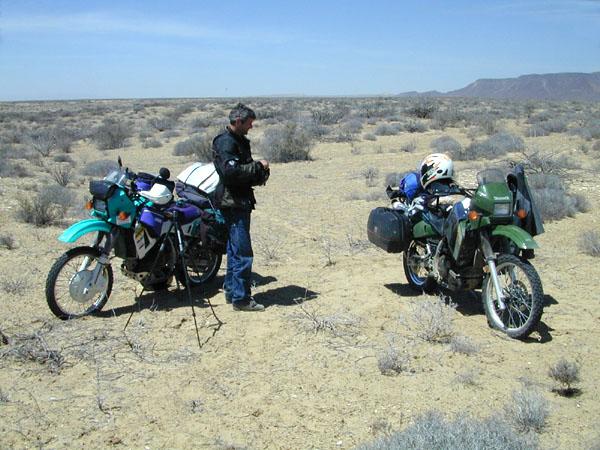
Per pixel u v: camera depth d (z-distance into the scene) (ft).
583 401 15.17
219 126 125.49
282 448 13.37
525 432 13.69
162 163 76.59
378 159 73.20
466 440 12.15
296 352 18.07
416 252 23.22
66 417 14.52
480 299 22.56
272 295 23.18
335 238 32.96
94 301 22.04
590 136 86.17
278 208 42.80
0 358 17.44
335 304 21.98
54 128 127.13
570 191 44.21
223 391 15.83
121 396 15.52
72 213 40.37
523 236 18.02
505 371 16.79
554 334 19.24
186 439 13.69
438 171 21.63
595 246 28.43
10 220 36.99
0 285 23.80
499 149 71.36
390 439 12.71
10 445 13.38
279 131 100.63
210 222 22.85
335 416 14.60
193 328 19.86
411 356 17.72
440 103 240.53
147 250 21.13
